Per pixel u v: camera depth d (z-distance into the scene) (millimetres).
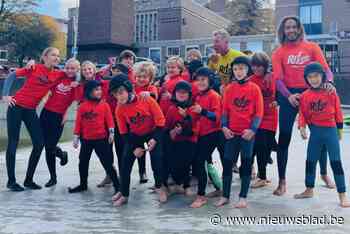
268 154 5188
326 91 4402
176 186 5051
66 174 6312
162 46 32250
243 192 4289
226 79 5520
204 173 4457
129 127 4523
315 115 4453
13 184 5191
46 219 3896
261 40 27547
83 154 5121
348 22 24688
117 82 4395
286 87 4867
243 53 5586
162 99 5078
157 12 35344
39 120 5391
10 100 5188
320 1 25656
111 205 4441
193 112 4578
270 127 5070
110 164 4988
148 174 6281
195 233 3459
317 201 4449
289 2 26734
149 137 4566
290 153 8250
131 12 33812
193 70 5301
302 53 4789
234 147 4344
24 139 11398
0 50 34562
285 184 4938
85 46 32781
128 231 3525
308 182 4594
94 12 32344
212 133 4551
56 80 5301
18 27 32469
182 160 4781
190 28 35656
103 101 5094
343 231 3488
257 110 4238
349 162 7035
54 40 36375
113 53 32500
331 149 4383
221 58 5578
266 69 5004
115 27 32219
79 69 5363
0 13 30703
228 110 4402
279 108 4871
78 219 3895
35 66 5250
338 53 24859
